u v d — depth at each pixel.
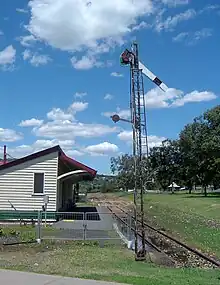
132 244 17.28
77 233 20.16
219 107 86.25
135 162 16.27
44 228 22.41
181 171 104.06
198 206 51.16
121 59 15.91
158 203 63.66
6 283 9.50
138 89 15.98
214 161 84.31
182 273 12.80
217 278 11.92
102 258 14.42
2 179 28.47
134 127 16.06
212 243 21.53
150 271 12.62
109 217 32.06
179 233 26.08
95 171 29.47
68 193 43.03
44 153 28.59
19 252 15.33
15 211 27.95
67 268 12.03
